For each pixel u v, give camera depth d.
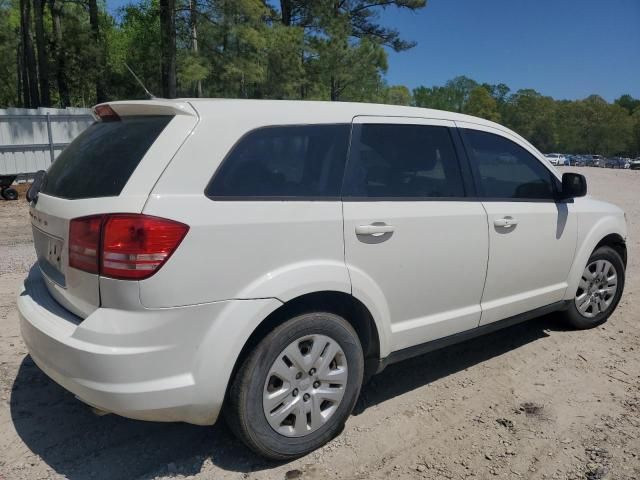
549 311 4.61
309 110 3.19
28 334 2.91
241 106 2.96
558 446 3.22
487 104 113.81
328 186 3.13
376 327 3.29
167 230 2.54
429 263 3.51
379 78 28.25
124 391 2.52
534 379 4.09
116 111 3.10
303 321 2.95
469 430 3.38
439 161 3.72
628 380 4.08
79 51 24.41
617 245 5.23
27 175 16.41
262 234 2.80
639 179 32.62
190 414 2.69
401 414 3.57
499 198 4.02
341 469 2.98
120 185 2.64
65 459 3.01
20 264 6.98
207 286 2.65
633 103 167.50
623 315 5.52
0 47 36.03
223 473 2.93
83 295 2.69
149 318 2.53
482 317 3.95
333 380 3.11
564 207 4.50
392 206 3.33
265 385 2.86
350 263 3.13
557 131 123.31
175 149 2.67
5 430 3.27
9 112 15.83
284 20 29.17
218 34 19.72
